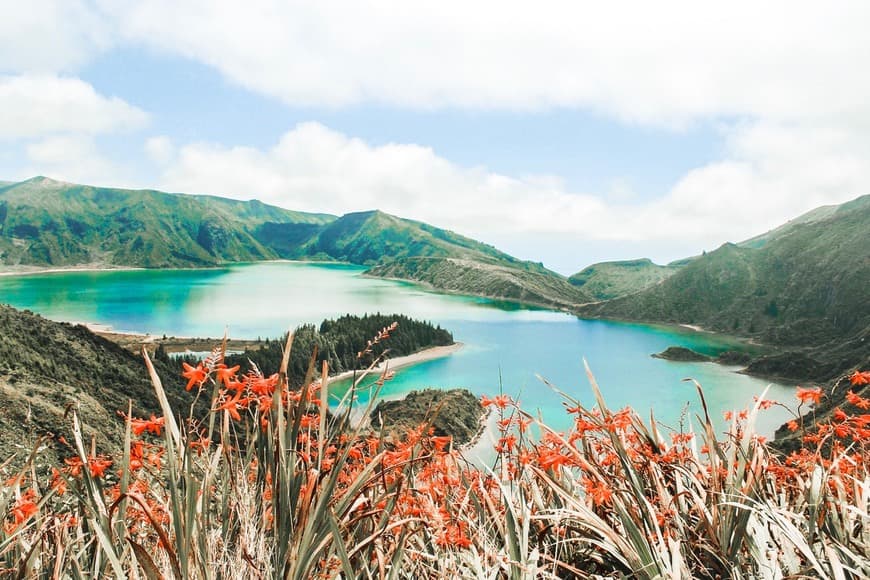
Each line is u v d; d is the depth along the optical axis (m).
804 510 2.80
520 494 2.94
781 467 3.05
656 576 2.07
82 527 2.52
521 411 3.28
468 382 93.69
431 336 133.25
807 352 126.62
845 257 169.75
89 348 49.69
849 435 2.95
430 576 2.65
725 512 2.47
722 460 2.76
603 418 2.76
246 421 2.33
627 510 2.52
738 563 2.34
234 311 186.38
